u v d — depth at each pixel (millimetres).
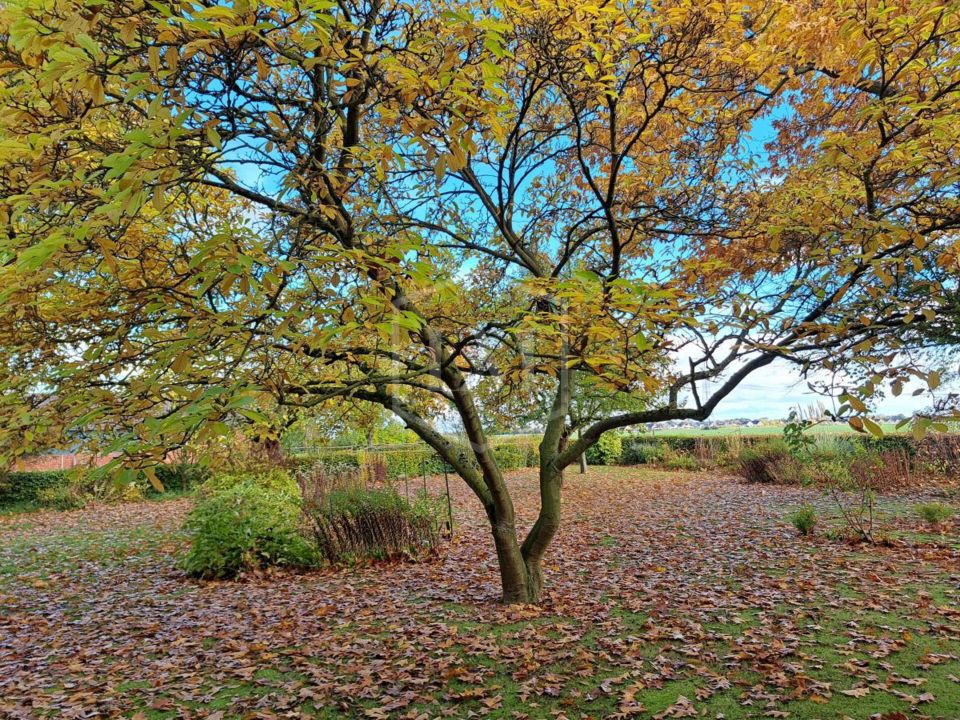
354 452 17922
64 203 2795
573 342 4047
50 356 3803
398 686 4277
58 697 4438
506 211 5898
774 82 5074
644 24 4047
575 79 4387
